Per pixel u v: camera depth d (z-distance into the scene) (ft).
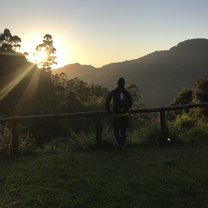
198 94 118.93
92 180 29.04
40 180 29.53
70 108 186.19
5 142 39.93
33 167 33.27
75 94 244.83
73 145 41.73
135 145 42.11
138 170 31.91
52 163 34.35
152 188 27.22
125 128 39.09
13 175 31.01
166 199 25.04
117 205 24.04
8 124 43.11
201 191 26.43
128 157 36.52
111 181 28.96
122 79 38.58
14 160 36.83
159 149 40.24
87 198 25.46
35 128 97.45
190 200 24.95
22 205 24.54
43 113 171.01
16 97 199.62
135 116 89.35
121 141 39.24
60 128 101.09
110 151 39.52
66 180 29.43
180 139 42.75
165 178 29.22
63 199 25.40
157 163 34.06
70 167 33.04
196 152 38.40
